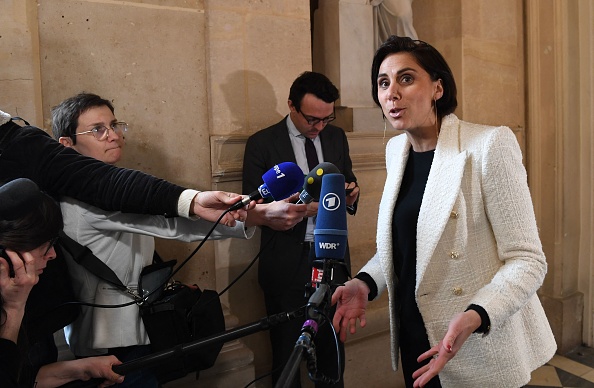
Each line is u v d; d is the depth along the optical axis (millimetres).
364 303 1770
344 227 1352
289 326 2662
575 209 4258
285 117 2842
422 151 1693
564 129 4168
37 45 2303
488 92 4086
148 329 1723
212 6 2750
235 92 2850
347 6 3514
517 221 1446
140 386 1748
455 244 1532
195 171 2736
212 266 2799
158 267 1812
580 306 4289
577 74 4160
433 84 1588
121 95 2518
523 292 1385
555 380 3719
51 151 1527
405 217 1661
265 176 1606
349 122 3541
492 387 1553
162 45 2613
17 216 1175
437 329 1562
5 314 1191
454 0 3924
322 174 1455
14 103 2240
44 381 1451
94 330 1686
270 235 2695
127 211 1490
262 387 3033
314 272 1359
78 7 2395
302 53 3076
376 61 1647
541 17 4195
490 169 1457
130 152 2551
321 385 2695
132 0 2523
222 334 1392
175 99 2662
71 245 1605
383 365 3449
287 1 3002
